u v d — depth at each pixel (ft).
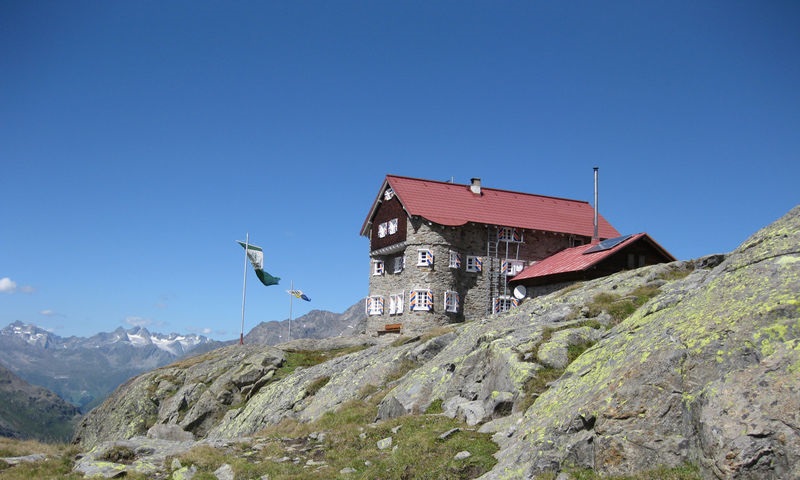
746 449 35.60
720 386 39.24
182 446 76.59
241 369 152.05
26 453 75.15
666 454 41.27
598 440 44.06
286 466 61.77
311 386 113.29
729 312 45.55
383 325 196.44
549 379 62.39
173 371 173.99
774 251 50.21
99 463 68.13
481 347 75.56
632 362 47.26
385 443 63.41
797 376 36.73
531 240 194.70
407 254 186.19
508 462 47.91
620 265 150.20
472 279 187.52
